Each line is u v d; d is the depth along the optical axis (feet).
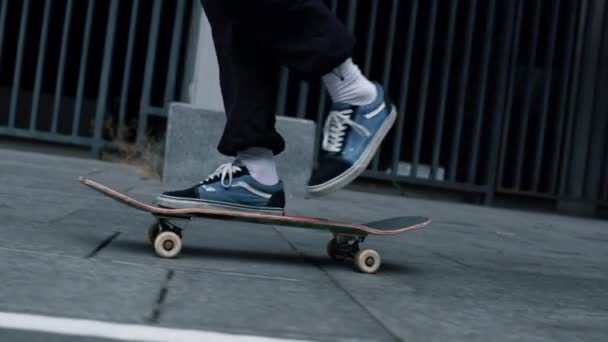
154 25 21.35
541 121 22.99
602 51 23.43
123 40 25.85
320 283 6.67
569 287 8.04
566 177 23.59
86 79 25.79
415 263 8.74
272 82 7.43
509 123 25.23
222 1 7.06
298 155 17.81
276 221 7.18
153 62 21.42
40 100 25.30
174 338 4.30
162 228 7.29
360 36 24.68
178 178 17.24
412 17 22.08
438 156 22.65
